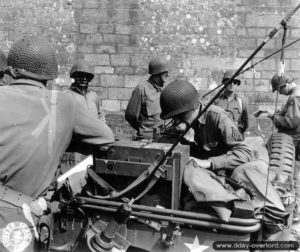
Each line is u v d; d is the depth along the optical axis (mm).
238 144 3340
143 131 6168
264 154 3797
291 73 8859
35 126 2438
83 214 3021
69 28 9094
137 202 2969
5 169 2377
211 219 2756
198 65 9000
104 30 9070
